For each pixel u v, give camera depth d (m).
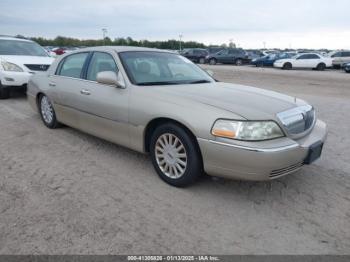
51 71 5.48
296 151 3.17
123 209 3.17
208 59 34.00
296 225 2.97
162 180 3.79
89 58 4.70
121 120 3.98
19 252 2.52
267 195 3.52
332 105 8.97
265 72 23.11
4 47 8.90
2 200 3.27
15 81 8.14
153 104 3.61
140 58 4.41
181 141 3.43
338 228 2.94
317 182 3.86
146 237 2.75
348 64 23.78
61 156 4.49
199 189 3.60
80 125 4.82
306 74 21.77
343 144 5.29
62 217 3.00
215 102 3.36
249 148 2.99
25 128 5.80
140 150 3.92
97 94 4.29
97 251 2.55
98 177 3.86
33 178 3.79
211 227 2.91
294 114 3.43
